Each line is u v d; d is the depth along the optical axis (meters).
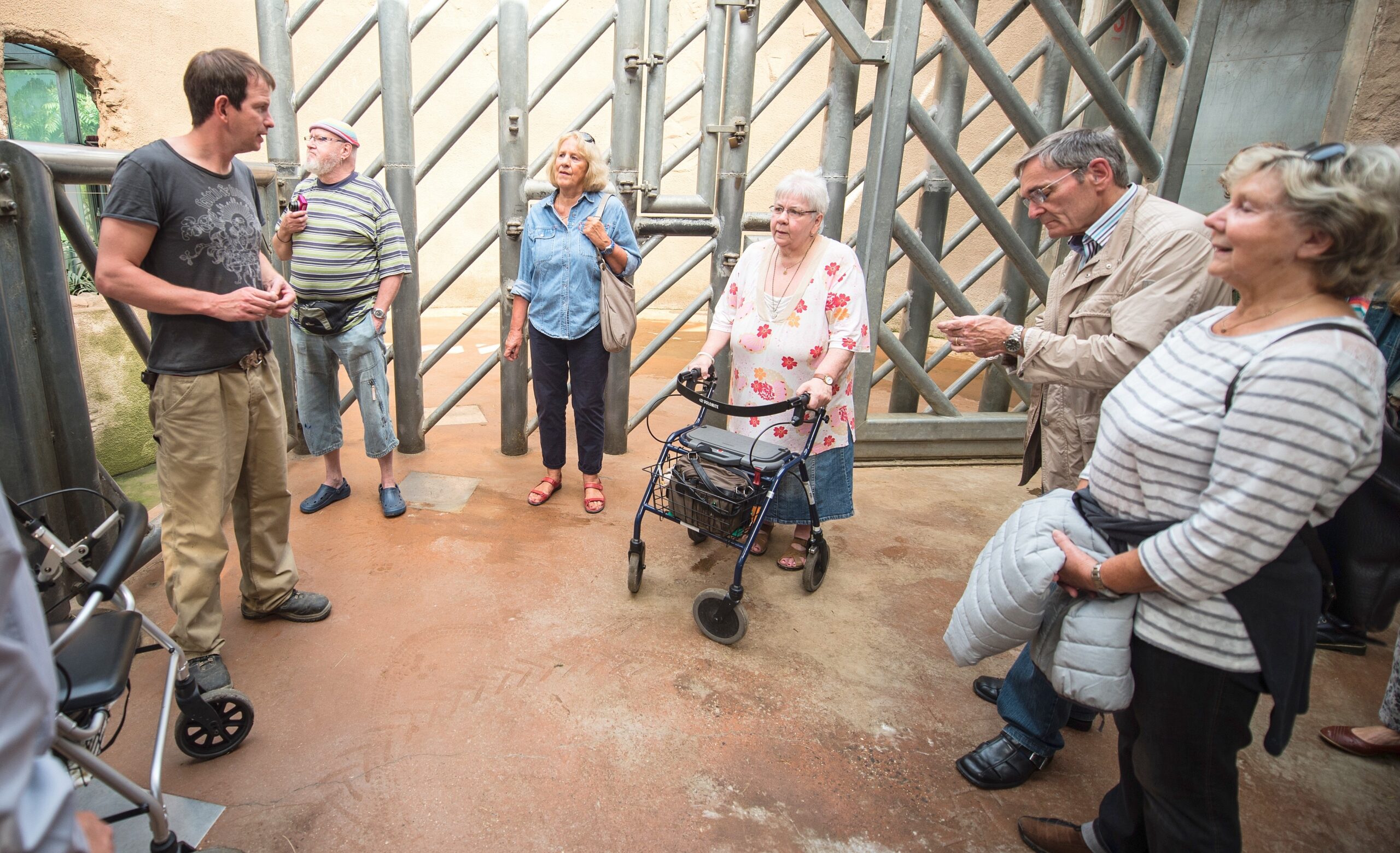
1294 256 1.17
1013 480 4.52
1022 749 2.13
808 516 3.14
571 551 3.35
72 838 0.76
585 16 8.69
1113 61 4.52
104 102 5.44
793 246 2.85
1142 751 1.45
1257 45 4.00
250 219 2.23
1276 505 1.14
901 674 2.65
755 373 3.03
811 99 8.64
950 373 7.12
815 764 2.20
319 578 3.04
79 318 4.44
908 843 1.95
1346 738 2.34
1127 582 1.36
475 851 1.86
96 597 1.36
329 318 3.27
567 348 3.57
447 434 4.79
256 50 6.81
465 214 8.94
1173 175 4.09
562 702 2.40
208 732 2.05
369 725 2.26
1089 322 2.03
